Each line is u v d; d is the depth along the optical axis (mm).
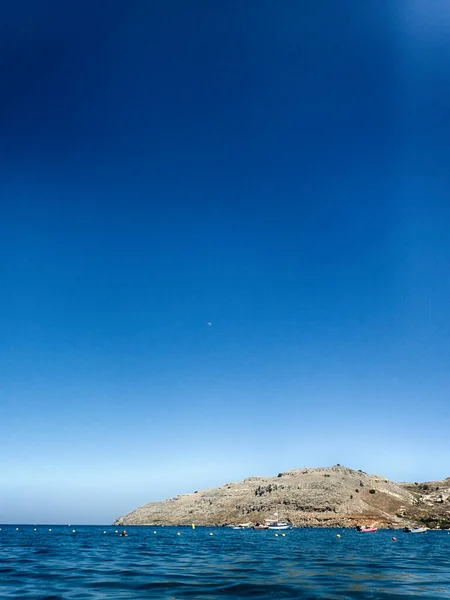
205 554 76938
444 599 35188
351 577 46500
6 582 44000
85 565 59344
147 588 40094
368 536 141000
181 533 168250
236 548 91875
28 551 86438
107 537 149000
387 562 62500
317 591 38281
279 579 45125
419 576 47688
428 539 127375
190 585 41594
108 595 36938
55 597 36125
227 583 42594
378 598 35531
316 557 70188
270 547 94438
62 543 114625
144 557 71875
